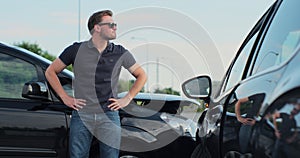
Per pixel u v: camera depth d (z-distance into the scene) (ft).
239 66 11.42
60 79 18.44
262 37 10.47
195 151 13.53
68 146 17.88
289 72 7.25
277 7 10.32
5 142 17.49
